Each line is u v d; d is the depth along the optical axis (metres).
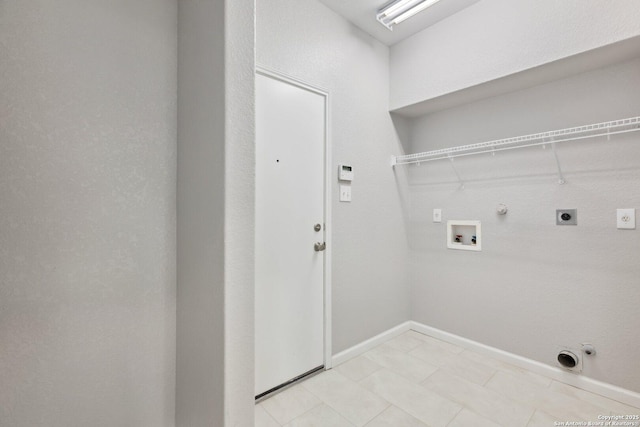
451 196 2.55
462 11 2.16
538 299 2.05
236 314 0.98
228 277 0.96
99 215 1.12
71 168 1.07
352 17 2.24
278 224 1.88
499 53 1.97
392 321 2.65
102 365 1.12
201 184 1.09
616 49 1.61
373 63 2.49
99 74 1.12
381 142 2.57
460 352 2.35
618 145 1.75
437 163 2.65
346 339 2.27
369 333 2.44
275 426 1.53
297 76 1.95
